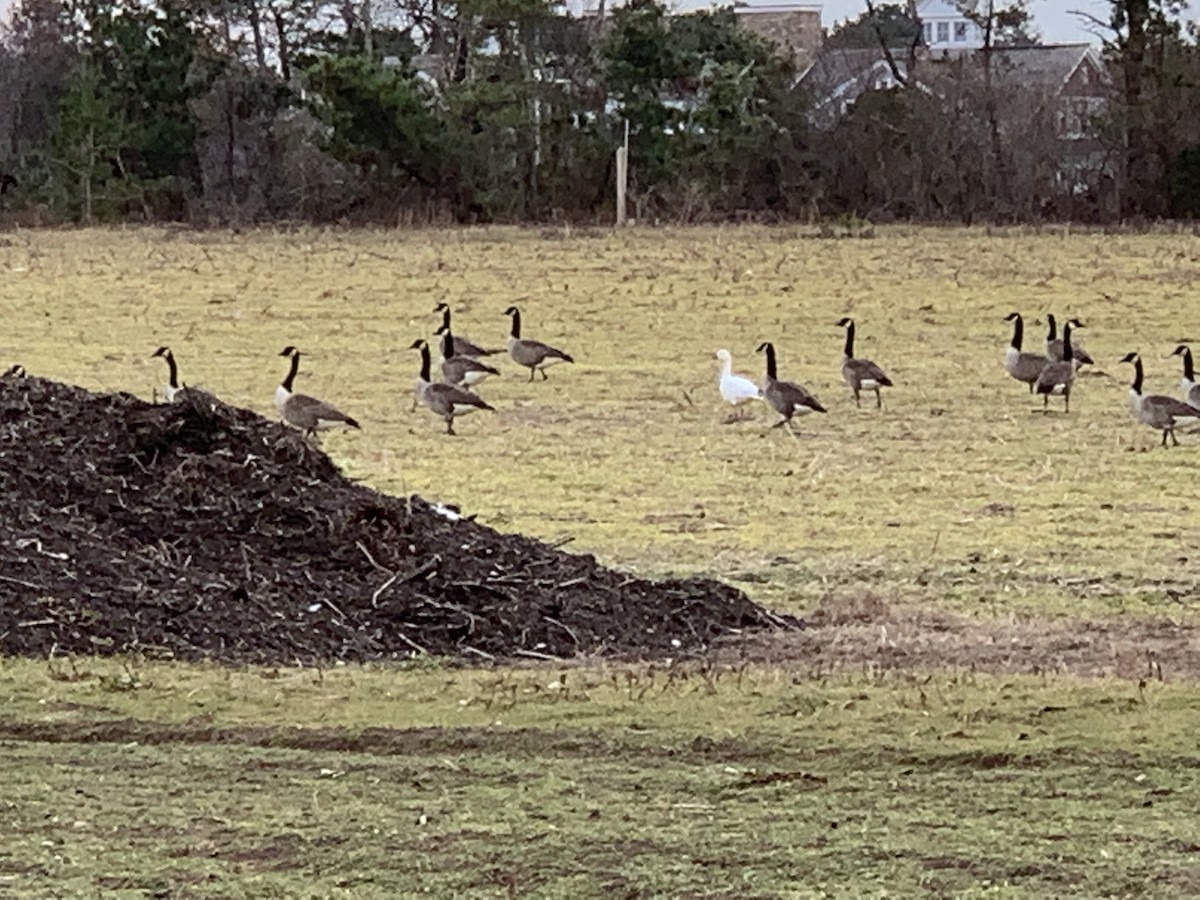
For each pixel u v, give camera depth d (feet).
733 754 30.09
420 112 200.75
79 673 35.09
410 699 33.78
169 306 120.06
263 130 212.43
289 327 111.75
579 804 27.37
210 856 25.09
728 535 55.36
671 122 207.10
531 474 66.08
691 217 195.83
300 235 176.24
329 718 32.27
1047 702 33.17
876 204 201.57
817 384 91.30
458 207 206.08
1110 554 52.49
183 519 43.19
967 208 199.72
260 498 43.88
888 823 26.45
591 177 207.62
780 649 39.63
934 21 283.38
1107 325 112.37
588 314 117.91
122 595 39.14
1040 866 24.49
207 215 204.54
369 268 142.61
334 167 206.59
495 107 206.18
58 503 42.93
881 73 242.37
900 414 81.66
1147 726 31.48
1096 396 87.25
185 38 209.77
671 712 32.65
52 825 26.40
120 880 24.16
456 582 41.65
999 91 202.18
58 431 45.47
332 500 44.42
